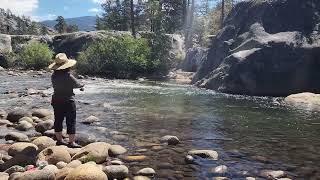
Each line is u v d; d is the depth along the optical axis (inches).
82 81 979.9
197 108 563.8
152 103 603.8
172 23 2140.7
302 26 783.7
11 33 3095.5
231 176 263.0
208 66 932.0
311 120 481.1
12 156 295.4
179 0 2306.8
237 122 460.8
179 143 350.6
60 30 3294.8
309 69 737.6
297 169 281.7
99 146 299.0
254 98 706.8
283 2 825.5
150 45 1366.9
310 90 734.5
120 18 2329.0
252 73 762.2
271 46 764.6
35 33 3213.6
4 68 1285.7
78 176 231.0
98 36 1501.0
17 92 698.2
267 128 428.5
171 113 512.4
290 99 663.1
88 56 1217.4
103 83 946.7
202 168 279.0
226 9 2289.6
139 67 1251.8
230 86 776.9
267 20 828.0
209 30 2171.5
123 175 257.1
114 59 1211.2
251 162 296.5
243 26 879.7
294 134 399.5
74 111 330.3
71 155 298.7
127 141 352.8
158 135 379.9
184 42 1822.1
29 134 370.3
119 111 518.0
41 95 657.0
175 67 1462.8
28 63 1301.7
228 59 816.3
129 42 1250.6
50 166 259.8
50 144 323.0
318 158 311.4
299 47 748.0
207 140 365.4
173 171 271.1
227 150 330.3
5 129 395.9
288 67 748.0
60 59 327.0
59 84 324.8
